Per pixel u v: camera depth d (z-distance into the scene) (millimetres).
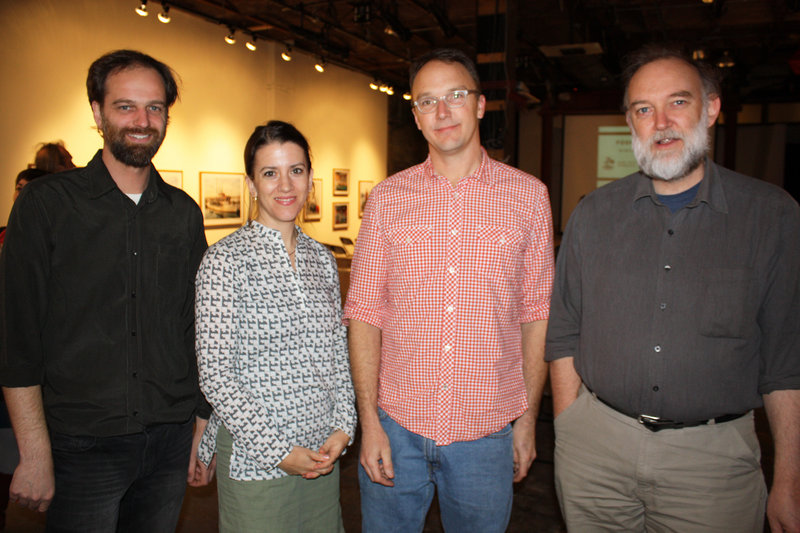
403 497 1725
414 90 1706
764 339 1441
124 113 1550
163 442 1698
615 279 1562
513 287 1694
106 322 1578
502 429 1694
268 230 1641
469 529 1694
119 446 1604
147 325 1644
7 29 5145
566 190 14594
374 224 1759
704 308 1447
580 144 14383
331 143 10047
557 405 1750
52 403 1556
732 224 1444
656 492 1540
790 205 1409
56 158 3750
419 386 1671
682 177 1488
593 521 1680
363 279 1766
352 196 10797
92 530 1589
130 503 1735
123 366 1596
